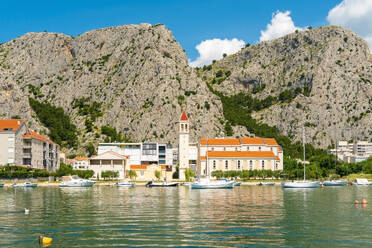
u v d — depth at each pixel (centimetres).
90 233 5097
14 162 17825
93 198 10106
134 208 7731
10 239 4784
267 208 7738
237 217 6450
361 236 4934
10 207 7925
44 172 18188
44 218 6359
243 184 17788
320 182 17088
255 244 4512
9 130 18075
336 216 6606
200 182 14738
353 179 19100
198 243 4550
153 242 4594
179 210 7400
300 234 5038
